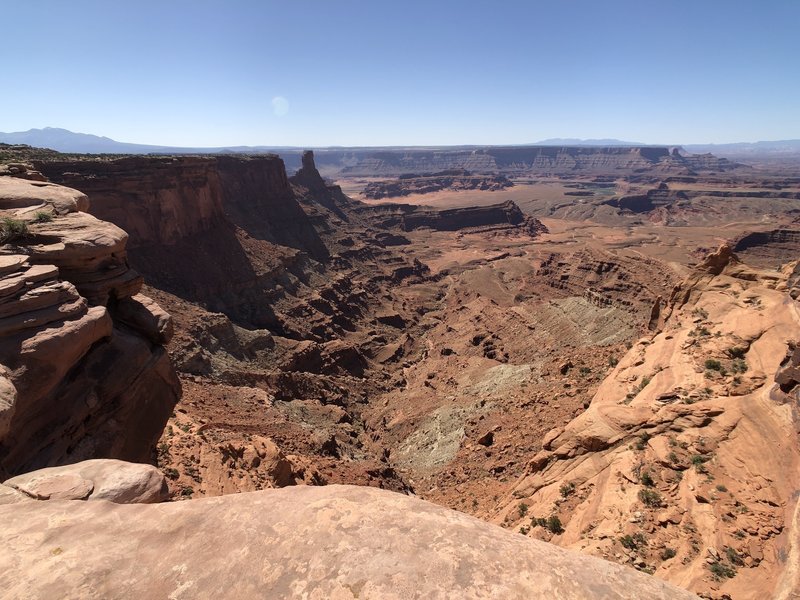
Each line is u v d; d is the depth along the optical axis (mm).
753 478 16750
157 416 21484
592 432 22656
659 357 27984
